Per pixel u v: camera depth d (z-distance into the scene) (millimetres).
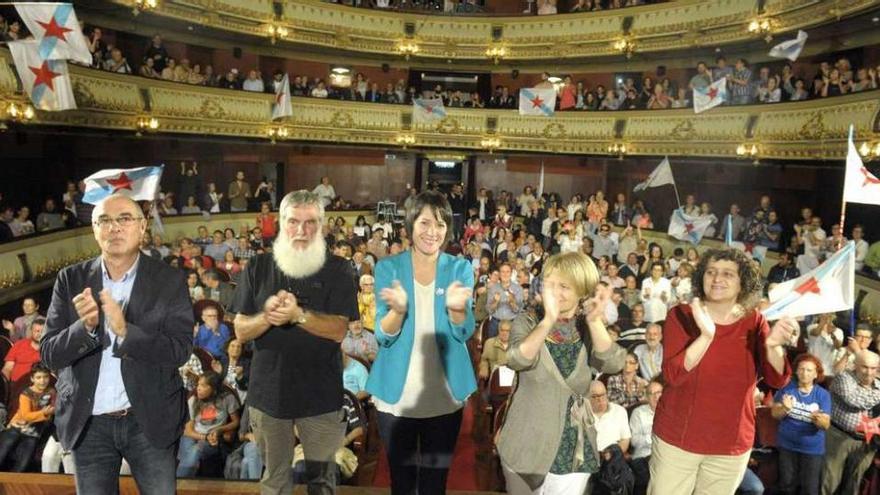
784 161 16062
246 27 20219
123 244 2703
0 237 12047
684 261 11211
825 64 14891
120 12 17359
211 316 8258
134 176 8633
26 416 5969
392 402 3088
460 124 22703
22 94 12969
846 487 5598
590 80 22844
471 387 3164
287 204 3049
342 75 23641
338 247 11859
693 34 18328
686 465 3023
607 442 5758
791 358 8406
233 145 21516
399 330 3064
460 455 6867
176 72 18750
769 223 14516
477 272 12570
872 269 11031
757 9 16375
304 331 2986
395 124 22672
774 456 5941
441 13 22688
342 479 5492
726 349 2918
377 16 22500
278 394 2994
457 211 21797
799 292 3887
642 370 7613
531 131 22250
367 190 24188
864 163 13125
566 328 2959
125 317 2742
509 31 22469
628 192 21719
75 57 11039
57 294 2768
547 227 17688
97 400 2734
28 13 10633
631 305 10969
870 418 5559
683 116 18578
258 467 5484
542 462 2918
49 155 16109
